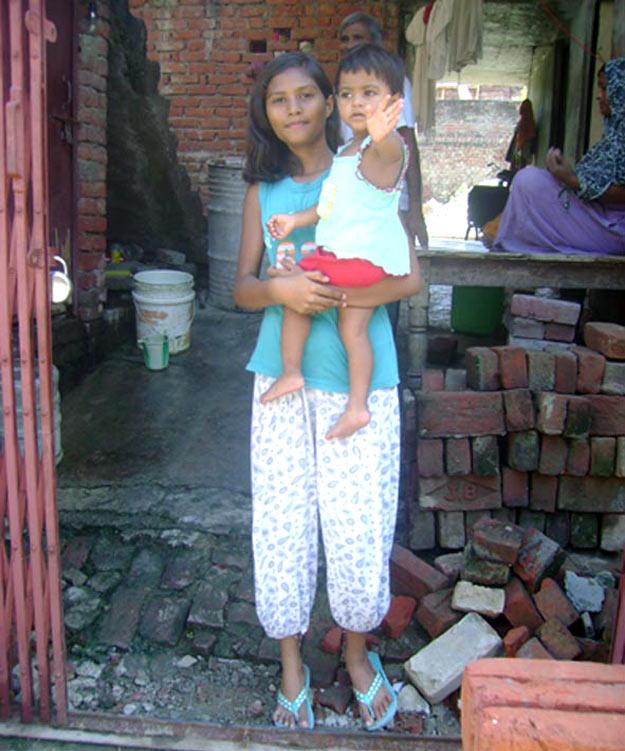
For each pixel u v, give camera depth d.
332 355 2.35
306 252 2.35
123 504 3.67
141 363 5.41
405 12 7.96
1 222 2.15
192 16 8.05
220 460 4.11
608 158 3.82
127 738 2.46
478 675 1.29
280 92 2.23
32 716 2.53
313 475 2.46
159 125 6.07
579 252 3.92
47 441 2.29
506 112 19.77
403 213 4.23
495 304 5.49
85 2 5.04
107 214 6.80
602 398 3.30
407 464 3.48
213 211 6.68
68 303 5.12
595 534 3.50
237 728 2.48
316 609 3.11
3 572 2.41
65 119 4.88
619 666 1.32
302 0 7.89
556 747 1.16
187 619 3.08
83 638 3.02
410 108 4.15
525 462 3.35
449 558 3.21
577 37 8.49
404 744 2.44
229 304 6.73
